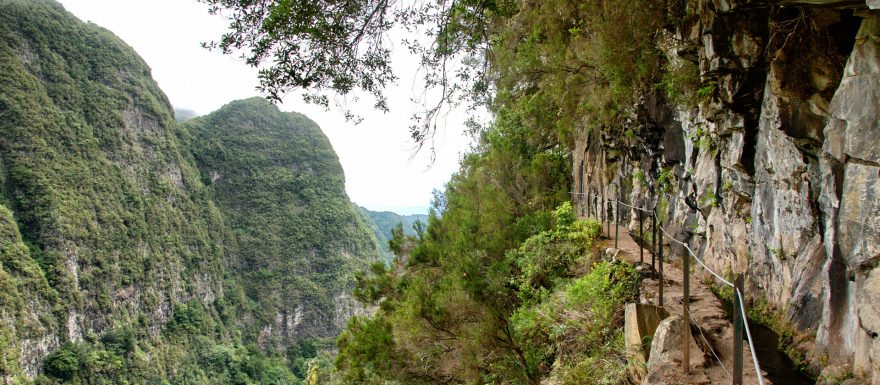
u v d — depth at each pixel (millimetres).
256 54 5816
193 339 106500
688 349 4480
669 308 6203
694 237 9281
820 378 4738
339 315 140750
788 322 5926
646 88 9758
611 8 8859
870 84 4121
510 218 12273
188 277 114688
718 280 8133
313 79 6133
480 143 21719
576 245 10188
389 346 8672
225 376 106125
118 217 100188
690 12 7465
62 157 96500
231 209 148500
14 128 91750
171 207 118000
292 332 133750
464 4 7242
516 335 7828
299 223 150875
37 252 82625
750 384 4277
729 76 6570
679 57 8172
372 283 13273
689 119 8969
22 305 71000
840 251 4730
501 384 7598
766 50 5895
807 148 5531
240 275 136375
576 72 11414
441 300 8117
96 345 84125
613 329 6625
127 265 97812
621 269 7766
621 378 5477
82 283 86938
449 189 18344
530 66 12688
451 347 8359
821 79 5254
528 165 16844
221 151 155500
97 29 128875
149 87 134375
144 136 120750
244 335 124438
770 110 6066
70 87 107500
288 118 177750
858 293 4234
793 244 6004
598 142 14578
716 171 8227
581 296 7566
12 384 64625
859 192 4203
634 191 12438
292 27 5625
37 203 86812
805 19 5262
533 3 12094
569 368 6336
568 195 16719
